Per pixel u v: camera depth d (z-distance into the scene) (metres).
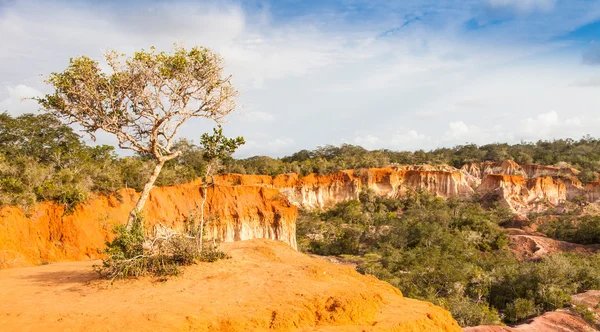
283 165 89.31
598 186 88.12
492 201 86.25
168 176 40.91
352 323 10.59
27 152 32.78
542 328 23.73
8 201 21.56
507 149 128.25
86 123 15.80
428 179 93.12
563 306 29.78
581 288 34.44
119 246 13.41
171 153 16.69
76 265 16.16
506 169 107.75
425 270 37.94
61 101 15.08
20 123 33.06
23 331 8.45
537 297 31.91
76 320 9.06
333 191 84.81
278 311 10.07
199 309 10.05
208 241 16.11
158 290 11.58
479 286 36.22
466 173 105.88
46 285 12.39
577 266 36.50
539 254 51.34
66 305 10.13
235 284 12.28
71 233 23.89
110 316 9.29
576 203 85.12
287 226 43.91
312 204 81.88
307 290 11.83
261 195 44.75
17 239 21.08
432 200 85.94
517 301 31.19
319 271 13.99
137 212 14.63
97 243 25.11
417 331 10.80
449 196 91.69
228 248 17.69
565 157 115.62
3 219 20.73
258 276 13.20
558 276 33.16
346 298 11.05
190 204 37.94
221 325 9.32
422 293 33.75
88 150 37.78
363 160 99.69
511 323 30.19
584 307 27.48
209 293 11.41
